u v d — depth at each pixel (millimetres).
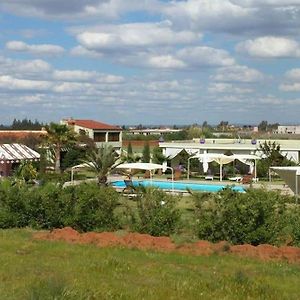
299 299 10820
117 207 23156
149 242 18312
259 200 19438
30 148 68562
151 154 75625
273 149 64188
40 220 22844
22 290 10023
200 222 19906
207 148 72375
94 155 46656
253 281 12117
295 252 17109
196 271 13742
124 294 9961
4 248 16547
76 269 13133
